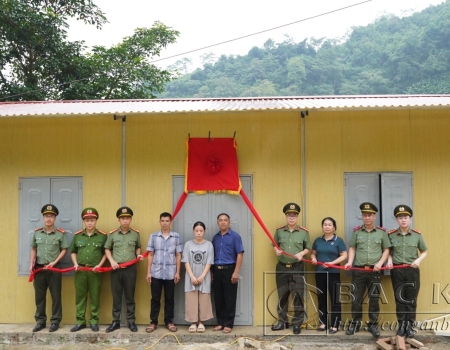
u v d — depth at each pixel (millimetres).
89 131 6348
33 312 6227
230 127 6219
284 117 6180
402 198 6012
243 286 6090
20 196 6363
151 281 5855
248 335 5680
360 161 6090
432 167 6020
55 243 5934
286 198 6133
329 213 6094
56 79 14070
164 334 5699
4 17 12773
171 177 6254
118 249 5867
